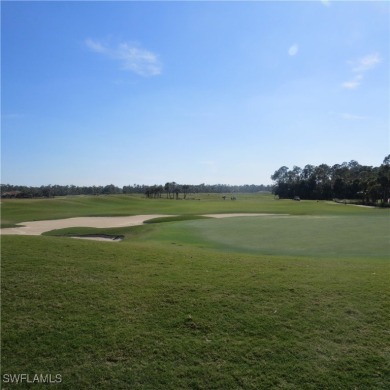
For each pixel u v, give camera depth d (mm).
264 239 21391
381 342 6727
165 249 14352
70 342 6539
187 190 169000
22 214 51625
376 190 90062
